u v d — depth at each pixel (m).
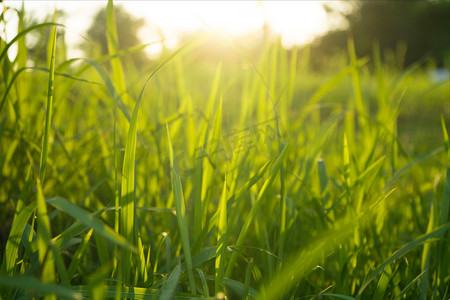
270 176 0.49
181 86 0.94
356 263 0.60
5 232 0.68
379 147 0.96
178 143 0.88
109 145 0.89
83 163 0.83
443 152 1.34
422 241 0.53
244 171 0.70
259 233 0.62
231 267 0.51
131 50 0.64
